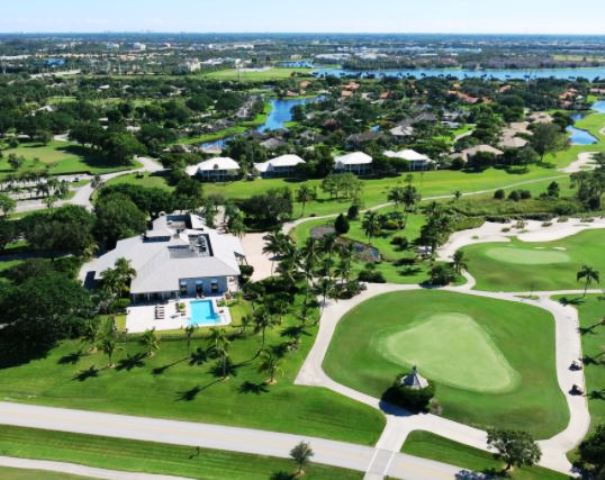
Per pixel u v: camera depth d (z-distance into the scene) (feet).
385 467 238.27
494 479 231.91
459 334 343.05
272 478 232.12
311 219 562.66
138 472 233.96
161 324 349.00
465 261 434.30
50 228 432.66
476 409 273.13
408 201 568.00
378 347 327.67
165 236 435.12
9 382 291.17
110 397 281.54
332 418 268.62
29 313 307.78
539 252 480.64
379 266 449.89
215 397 282.15
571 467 238.89
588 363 317.42
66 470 234.17
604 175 641.40
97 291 379.96
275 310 364.99
